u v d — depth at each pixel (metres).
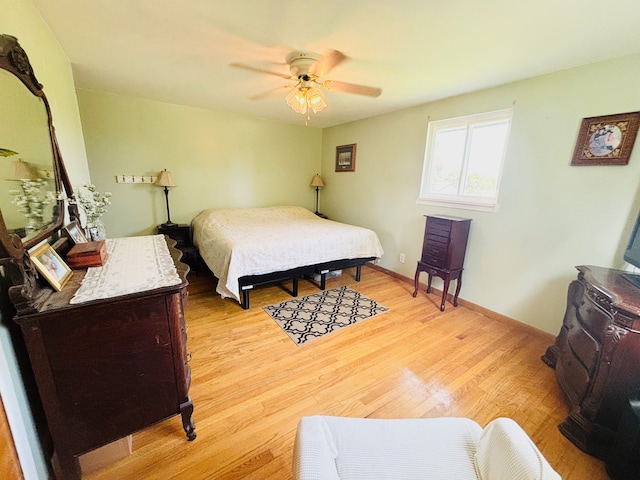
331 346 2.15
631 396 1.25
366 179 4.07
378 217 3.93
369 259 3.52
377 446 0.90
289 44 1.84
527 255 2.41
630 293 1.41
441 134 3.11
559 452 1.34
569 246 2.17
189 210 3.95
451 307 2.88
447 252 2.71
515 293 2.51
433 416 1.53
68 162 1.99
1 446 0.81
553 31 1.57
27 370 1.00
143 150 3.47
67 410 1.04
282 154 4.59
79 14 1.52
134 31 1.70
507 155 2.47
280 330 2.34
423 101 3.07
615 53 1.81
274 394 1.65
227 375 1.79
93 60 2.15
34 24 1.43
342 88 2.64
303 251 2.89
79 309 0.98
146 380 1.18
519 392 1.72
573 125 2.08
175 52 2.00
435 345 2.20
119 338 1.08
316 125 4.68
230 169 4.16
